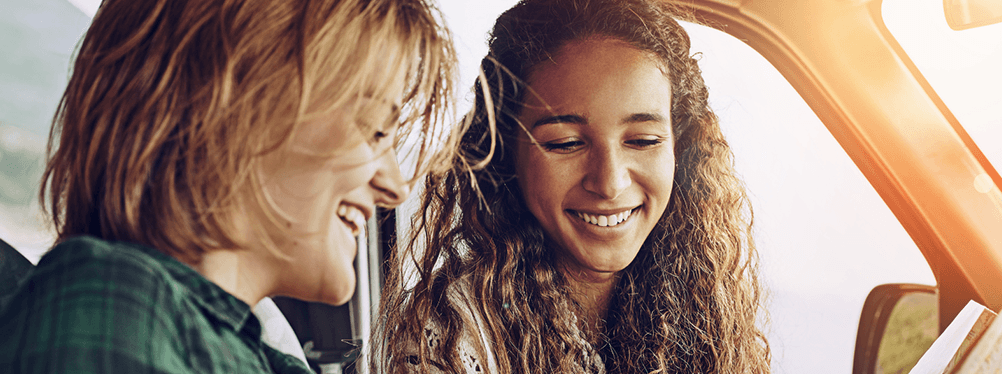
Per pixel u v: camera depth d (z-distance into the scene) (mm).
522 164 880
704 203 1041
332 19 337
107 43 333
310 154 341
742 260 1122
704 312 1040
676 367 1026
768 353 1135
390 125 396
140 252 287
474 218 921
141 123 306
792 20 1068
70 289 236
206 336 281
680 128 956
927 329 1185
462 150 878
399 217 1000
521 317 910
